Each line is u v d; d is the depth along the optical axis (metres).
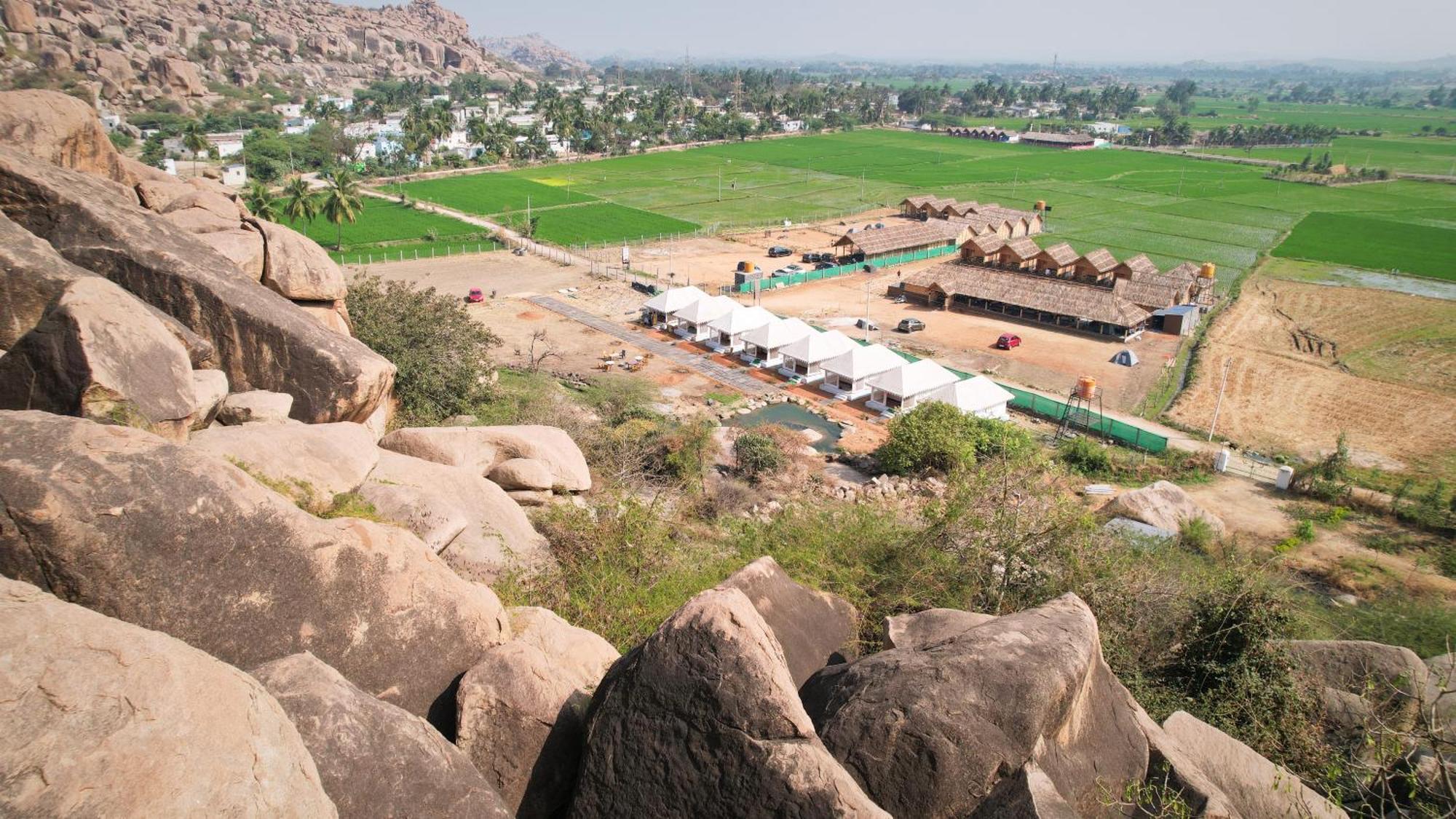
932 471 41.12
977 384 49.53
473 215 111.38
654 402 51.09
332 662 9.16
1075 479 40.69
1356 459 44.69
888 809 8.05
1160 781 9.47
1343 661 13.98
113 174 21.77
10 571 7.73
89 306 11.35
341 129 159.00
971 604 15.24
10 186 15.84
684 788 7.86
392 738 7.63
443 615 10.02
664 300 65.81
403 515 13.53
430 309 33.78
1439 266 88.06
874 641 13.23
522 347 60.59
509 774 8.91
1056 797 7.78
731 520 26.81
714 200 125.56
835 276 84.12
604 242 96.31
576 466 20.67
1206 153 191.88
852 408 52.28
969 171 158.62
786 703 7.88
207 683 6.25
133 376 11.52
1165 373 58.25
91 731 5.50
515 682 9.26
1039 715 8.48
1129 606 14.95
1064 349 63.34
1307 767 11.94
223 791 5.81
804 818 7.29
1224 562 23.50
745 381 56.12
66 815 5.20
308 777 6.57
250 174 132.12
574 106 194.62
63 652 5.74
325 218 104.56
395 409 28.05
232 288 16.50
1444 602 28.94
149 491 8.36
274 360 16.48
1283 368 58.41
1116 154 188.12
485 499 16.08
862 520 18.64
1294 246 98.50
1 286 12.59
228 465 9.27
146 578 8.17
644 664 8.39
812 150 186.75
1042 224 107.56
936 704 8.33
